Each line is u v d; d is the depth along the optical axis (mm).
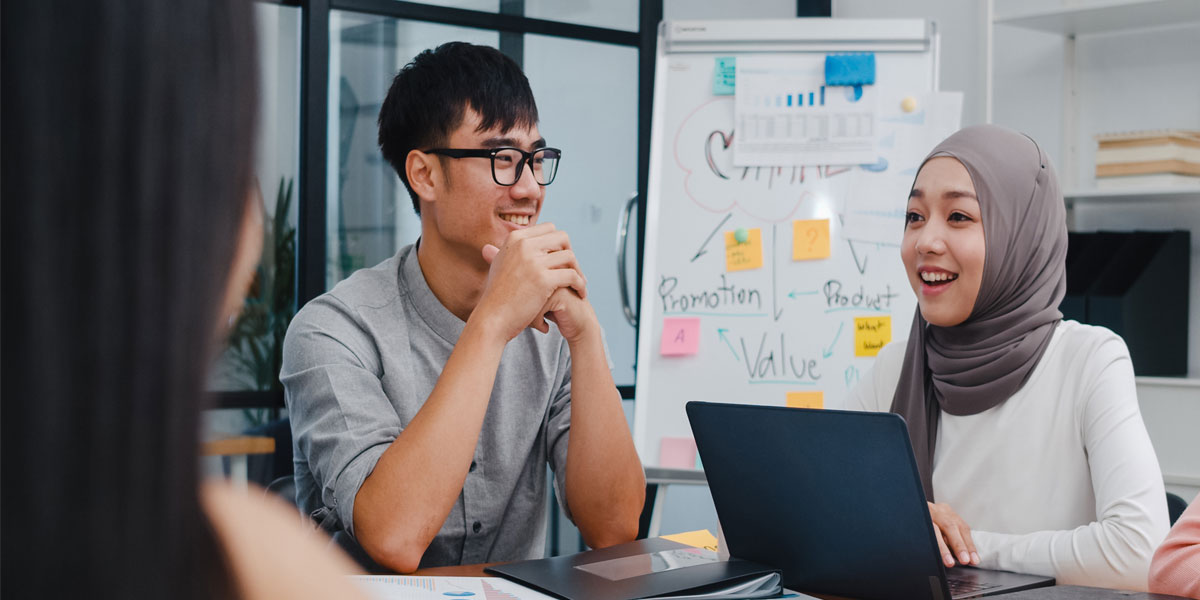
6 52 228
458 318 1533
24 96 227
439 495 1254
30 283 224
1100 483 1282
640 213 3270
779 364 2385
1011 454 1397
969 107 3102
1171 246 2525
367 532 1239
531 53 3051
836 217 2408
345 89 2803
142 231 236
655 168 2506
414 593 981
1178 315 2545
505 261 1382
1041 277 1452
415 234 2941
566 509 1531
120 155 234
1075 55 2854
